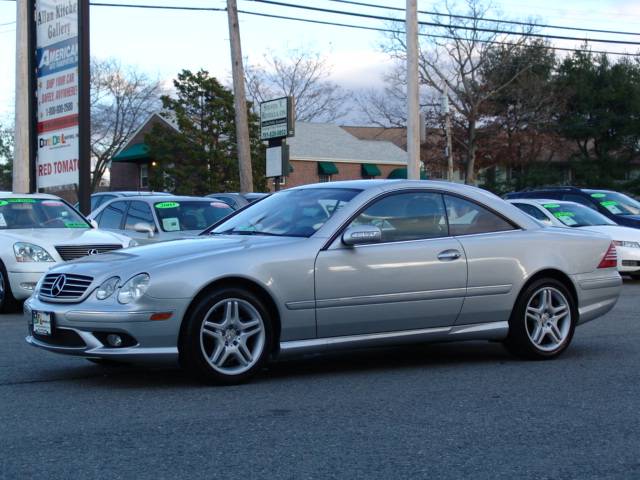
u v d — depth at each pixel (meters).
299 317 6.66
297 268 6.62
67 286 6.53
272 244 6.68
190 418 5.57
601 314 8.13
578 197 18.55
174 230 13.19
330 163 49.22
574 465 4.66
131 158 47.03
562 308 7.83
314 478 4.39
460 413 5.75
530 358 7.71
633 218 17.50
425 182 7.46
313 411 5.79
